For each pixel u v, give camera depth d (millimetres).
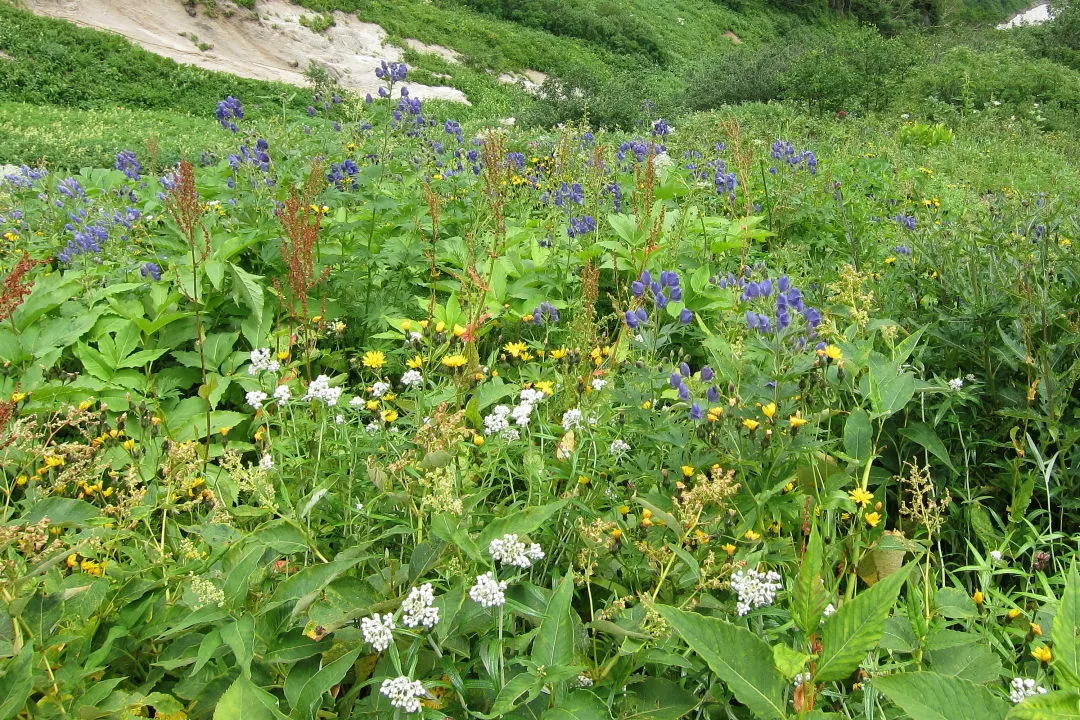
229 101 5895
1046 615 2338
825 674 1553
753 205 6000
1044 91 19859
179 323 4172
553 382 3254
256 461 3555
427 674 1984
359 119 6043
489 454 2670
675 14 46750
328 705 1983
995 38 36531
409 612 1832
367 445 2615
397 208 5004
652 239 3672
